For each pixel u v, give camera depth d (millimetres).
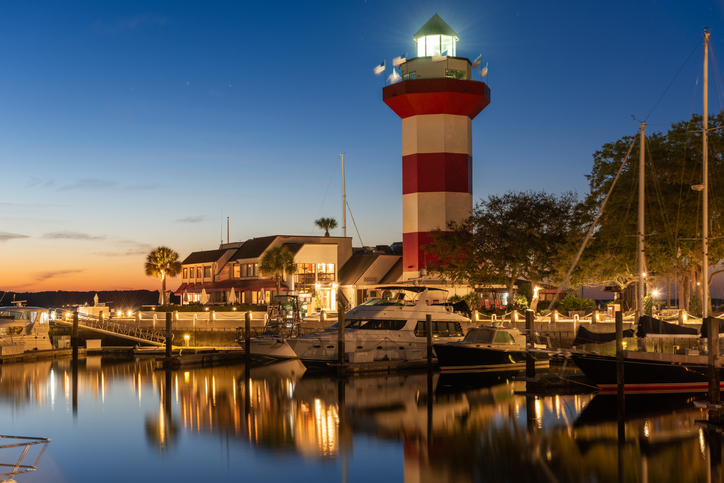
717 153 47125
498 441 20453
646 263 47656
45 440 13938
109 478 17141
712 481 16578
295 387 32281
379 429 22328
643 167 38281
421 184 61688
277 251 68938
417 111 61875
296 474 17312
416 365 37500
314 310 61812
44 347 51562
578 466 17797
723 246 45844
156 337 53812
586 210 53656
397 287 39375
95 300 64438
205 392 30953
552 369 38125
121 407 27078
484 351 36094
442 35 63906
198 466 18125
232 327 52281
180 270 87125
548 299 63406
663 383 27703
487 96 62750
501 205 56469
